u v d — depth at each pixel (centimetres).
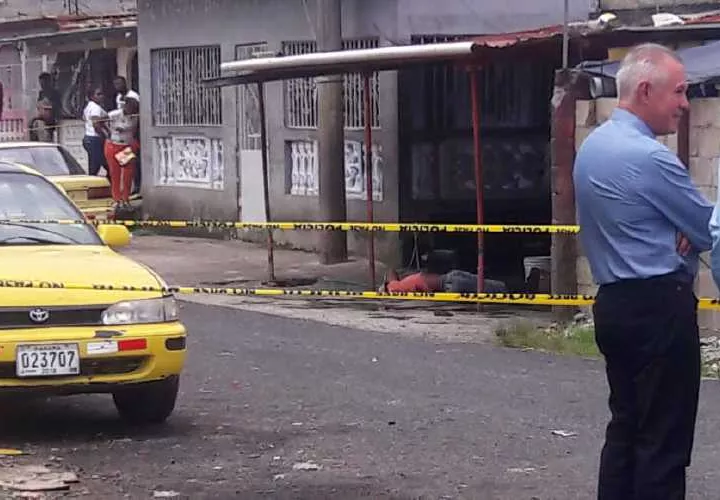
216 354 1452
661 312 684
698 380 700
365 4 2269
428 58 1706
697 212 680
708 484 900
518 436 1053
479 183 1761
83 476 934
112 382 1015
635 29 1716
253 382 1291
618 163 685
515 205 2338
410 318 1759
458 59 1712
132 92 3069
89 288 1022
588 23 1941
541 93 2348
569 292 1645
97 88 3262
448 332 1633
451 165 2289
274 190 2527
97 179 2291
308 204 2447
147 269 1092
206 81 2041
